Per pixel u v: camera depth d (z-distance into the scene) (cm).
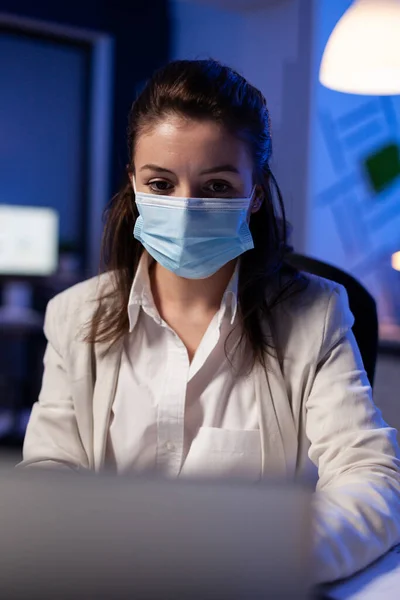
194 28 560
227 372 124
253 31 465
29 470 52
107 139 568
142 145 112
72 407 131
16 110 546
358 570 85
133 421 123
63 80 562
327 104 439
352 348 125
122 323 128
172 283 126
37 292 520
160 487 52
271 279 128
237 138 110
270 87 456
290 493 53
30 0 519
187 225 112
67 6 536
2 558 50
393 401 302
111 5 555
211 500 52
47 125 560
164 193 114
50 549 50
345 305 129
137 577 50
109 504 51
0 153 543
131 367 127
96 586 50
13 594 49
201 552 51
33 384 473
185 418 122
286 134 446
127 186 131
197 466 119
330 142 442
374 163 458
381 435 110
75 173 576
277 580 52
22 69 545
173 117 108
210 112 108
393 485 99
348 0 443
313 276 133
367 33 223
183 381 122
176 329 127
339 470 105
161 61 583
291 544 53
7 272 491
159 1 577
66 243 544
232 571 52
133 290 126
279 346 124
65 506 50
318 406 118
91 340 127
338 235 446
